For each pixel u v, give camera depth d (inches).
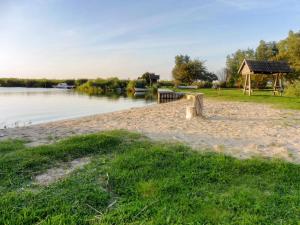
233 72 2393.0
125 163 187.8
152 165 184.7
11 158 194.7
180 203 133.3
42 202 132.6
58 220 116.6
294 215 123.2
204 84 2245.3
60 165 189.6
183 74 2405.3
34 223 115.9
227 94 1149.7
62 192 143.3
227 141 268.2
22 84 3479.3
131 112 571.2
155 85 2549.2
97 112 800.3
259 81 1595.7
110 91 2738.7
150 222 115.9
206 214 123.3
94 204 132.3
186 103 837.8
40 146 231.9
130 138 270.2
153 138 278.1
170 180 160.2
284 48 1769.2
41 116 696.4
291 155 218.7
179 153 212.1
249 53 2411.4
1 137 289.6
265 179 164.9
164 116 479.2
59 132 323.6
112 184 156.5
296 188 153.3
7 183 155.4
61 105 1039.6
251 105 684.7
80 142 240.2
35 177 167.2
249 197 139.3
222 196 140.8
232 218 120.6
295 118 444.5
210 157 204.1
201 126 359.3
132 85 2689.5
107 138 251.6
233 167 181.3
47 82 3570.4
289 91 1034.7
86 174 169.6
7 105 1001.5
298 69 1466.5
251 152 227.5
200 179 163.5
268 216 121.9
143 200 137.0
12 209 125.3
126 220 118.3
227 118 444.1
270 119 431.8
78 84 3388.3
